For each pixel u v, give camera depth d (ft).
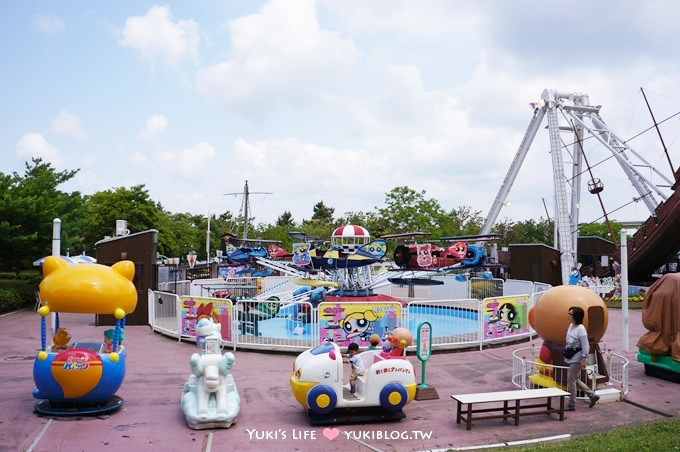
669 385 38.96
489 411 30.50
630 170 139.33
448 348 51.34
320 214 388.57
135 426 29.48
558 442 26.76
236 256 96.48
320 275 78.23
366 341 49.03
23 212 90.89
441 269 75.36
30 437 27.45
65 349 32.50
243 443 27.09
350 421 30.14
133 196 180.65
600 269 117.29
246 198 193.88
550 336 36.52
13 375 41.39
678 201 91.15
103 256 70.23
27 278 120.06
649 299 42.04
